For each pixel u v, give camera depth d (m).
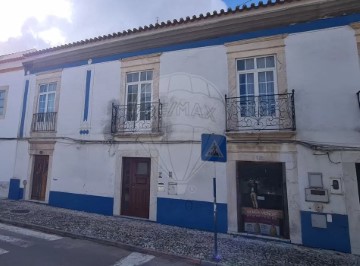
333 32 6.23
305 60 6.39
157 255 5.09
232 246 5.61
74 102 9.29
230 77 7.07
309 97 6.25
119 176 8.13
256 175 6.73
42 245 5.38
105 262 4.61
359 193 5.70
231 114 6.88
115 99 8.55
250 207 6.66
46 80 10.08
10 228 6.60
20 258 4.57
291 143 6.25
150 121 7.96
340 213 5.67
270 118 6.58
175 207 7.22
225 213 6.66
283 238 6.13
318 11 6.34
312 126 6.14
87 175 8.65
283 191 6.30
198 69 7.48
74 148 9.02
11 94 10.85
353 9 6.10
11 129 10.55
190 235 6.29
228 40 7.22
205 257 4.91
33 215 7.72
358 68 5.94
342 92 6.00
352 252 5.46
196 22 7.39
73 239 5.94
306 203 5.96
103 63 8.97
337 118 5.97
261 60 6.96
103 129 8.59
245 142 6.62
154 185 7.59
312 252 5.43
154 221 7.43
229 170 6.76
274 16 6.69
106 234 6.13
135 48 8.45
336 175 5.81
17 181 10.02
